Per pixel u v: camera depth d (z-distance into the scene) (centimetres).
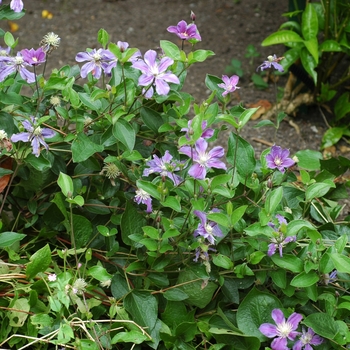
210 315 130
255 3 261
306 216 147
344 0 192
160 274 128
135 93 132
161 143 135
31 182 134
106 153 139
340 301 125
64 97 129
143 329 123
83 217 129
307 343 123
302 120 204
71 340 122
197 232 123
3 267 126
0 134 121
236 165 129
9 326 122
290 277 129
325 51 195
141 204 134
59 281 117
